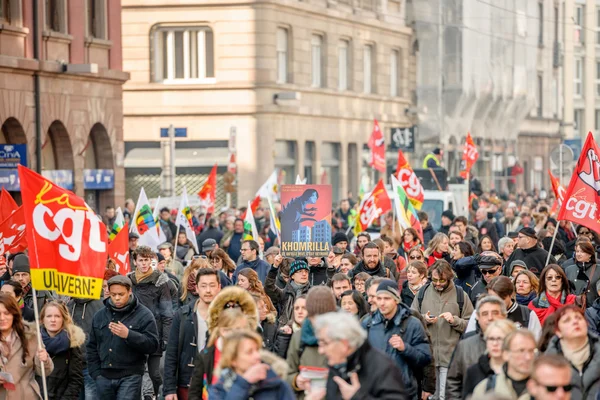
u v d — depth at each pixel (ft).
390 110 332.39
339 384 51.06
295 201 93.30
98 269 69.00
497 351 54.19
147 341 75.15
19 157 153.79
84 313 84.94
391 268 100.68
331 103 296.10
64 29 186.29
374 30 319.88
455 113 367.25
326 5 294.25
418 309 78.79
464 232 133.39
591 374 56.34
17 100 171.53
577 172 91.56
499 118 419.13
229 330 57.98
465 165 227.20
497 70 405.80
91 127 194.18
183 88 268.62
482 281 85.66
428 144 355.36
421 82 354.74
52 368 67.77
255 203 154.92
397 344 63.21
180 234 141.90
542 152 487.61
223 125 268.21
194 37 270.46
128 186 272.31
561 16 513.86
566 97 528.63
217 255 101.09
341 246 108.17
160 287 89.71
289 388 50.19
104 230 69.31
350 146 309.22
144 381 100.32
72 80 187.73
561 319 56.54
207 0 267.18
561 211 92.07
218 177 268.41
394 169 282.36
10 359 66.39
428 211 192.95
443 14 359.66
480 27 383.45
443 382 77.25
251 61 267.18
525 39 435.94
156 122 270.67
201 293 68.13
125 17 269.44
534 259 104.32
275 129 269.44
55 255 68.44
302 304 65.26
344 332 50.11
